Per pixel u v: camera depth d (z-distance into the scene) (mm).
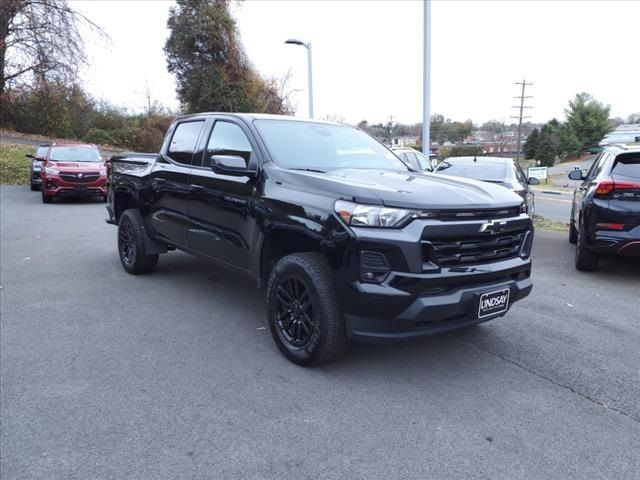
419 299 3174
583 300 5438
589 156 73562
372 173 4137
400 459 2658
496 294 3441
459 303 3268
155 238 5883
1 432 2865
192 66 31250
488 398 3301
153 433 2869
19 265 6852
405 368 3727
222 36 30766
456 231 3279
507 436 2877
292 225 3621
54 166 14391
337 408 3152
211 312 4938
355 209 3268
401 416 3070
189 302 5246
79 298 5363
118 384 3443
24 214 12227
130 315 4840
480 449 2748
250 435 2859
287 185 3814
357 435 2867
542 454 2715
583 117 73312
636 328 4594
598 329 4559
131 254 6270
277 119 4762
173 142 5602
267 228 3863
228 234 4465
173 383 3463
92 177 14500
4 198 15844
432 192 3445
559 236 9922
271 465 2600
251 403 3203
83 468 2562
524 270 3760
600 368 3760
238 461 2627
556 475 2549
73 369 3666
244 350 4027
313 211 3482
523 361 3867
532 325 4652
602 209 5992
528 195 9195
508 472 2564
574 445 2801
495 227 3457
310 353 3574
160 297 5414
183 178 5090
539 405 3221
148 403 3193
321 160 4406
